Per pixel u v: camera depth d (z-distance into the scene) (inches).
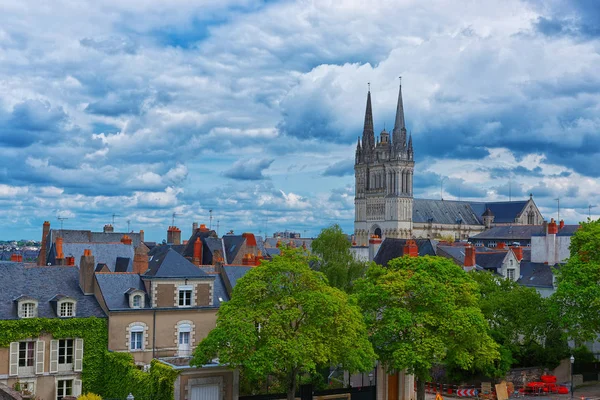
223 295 2625.5
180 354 2423.7
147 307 2402.8
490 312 2714.1
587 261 2751.0
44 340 2226.9
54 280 2412.6
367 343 2112.5
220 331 1978.3
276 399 2180.1
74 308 2311.8
